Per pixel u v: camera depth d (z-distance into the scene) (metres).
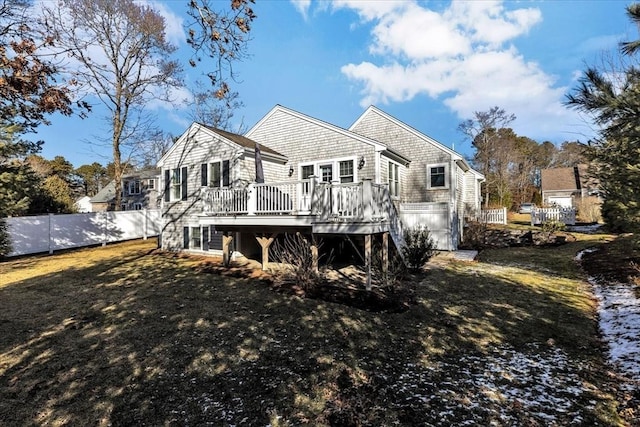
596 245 13.28
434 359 4.63
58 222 15.29
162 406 3.62
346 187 8.11
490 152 37.12
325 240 11.84
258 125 14.94
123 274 10.06
